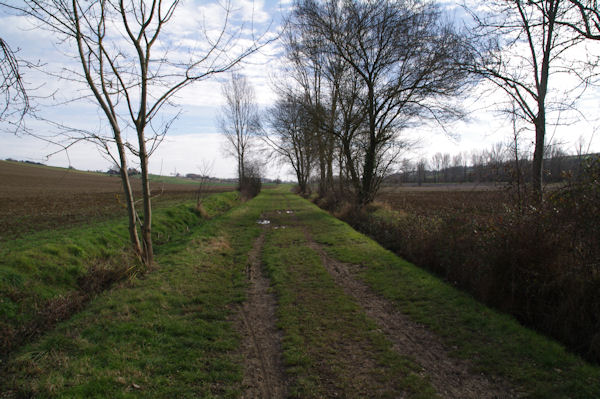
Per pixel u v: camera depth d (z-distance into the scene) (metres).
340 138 19.14
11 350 4.19
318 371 3.68
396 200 22.86
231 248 10.39
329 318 5.10
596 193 4.78
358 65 17.19
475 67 9.75
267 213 20.97
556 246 4.80
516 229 5.32
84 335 4.35
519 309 5.01
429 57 14.52
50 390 3.16
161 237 11.52
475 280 5.89
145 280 6.57
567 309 4.32
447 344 4.22
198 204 17.92
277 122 29.66
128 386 3.32
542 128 8.46
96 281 6.43
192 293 6.16
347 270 7.76
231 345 4.29
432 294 5.89
